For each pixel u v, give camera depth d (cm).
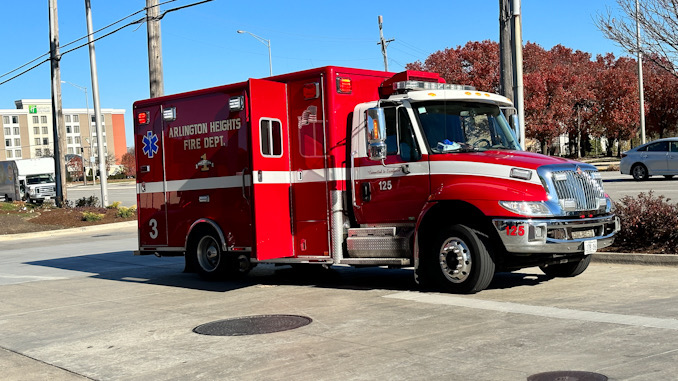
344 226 1027
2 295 1163
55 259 1725
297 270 1295
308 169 1044
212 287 1129
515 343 639
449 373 558
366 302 904
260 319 833
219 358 661
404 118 968
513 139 1016
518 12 1223
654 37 1172
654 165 2619
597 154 7188
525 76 4900
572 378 522
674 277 941
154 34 2100
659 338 626
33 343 786
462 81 4728
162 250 1245
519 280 1008
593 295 854
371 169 1002
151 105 1245
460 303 850
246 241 1101
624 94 5716
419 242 944
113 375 628
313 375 581
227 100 1109
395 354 629
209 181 1150
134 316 909
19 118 17638
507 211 856
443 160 926
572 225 871
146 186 1263
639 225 1121
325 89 1019
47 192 5053
